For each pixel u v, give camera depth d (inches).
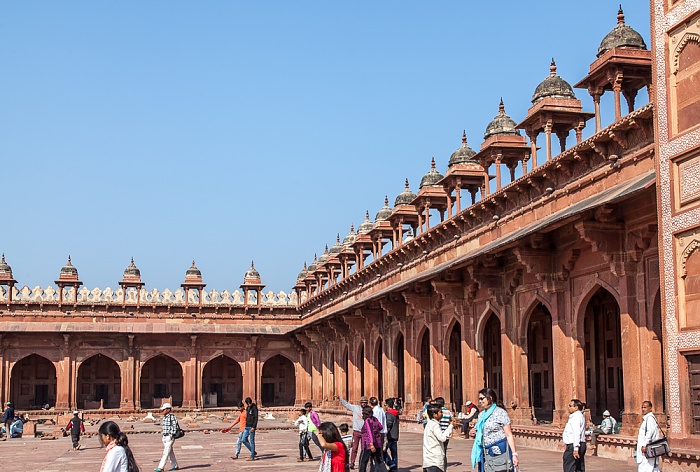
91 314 1301.7
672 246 383.9
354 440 422.0
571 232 526.6
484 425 290.5
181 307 1347.2
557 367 546.6
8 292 1273.4
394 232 1002.1
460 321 709.9
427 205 872.3
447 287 702.5
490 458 287.0
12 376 1327.5
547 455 504.4
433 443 316.8
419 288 777.6
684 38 383.6
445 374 757.9
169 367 1414.9
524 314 602.5
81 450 692.7
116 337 1300.4
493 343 832.9
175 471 490.9
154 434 903.1
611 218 473.7
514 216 640.4
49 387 1350.9
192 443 733.9
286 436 812.0
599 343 655.1
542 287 572.4
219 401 1430.9
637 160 481.4
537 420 642.8
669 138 388.8
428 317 787.4
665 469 378.9
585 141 526.6
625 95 549.0
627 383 471.8
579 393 532.1
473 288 687.7
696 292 371.9
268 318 1384.1
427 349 912.9
